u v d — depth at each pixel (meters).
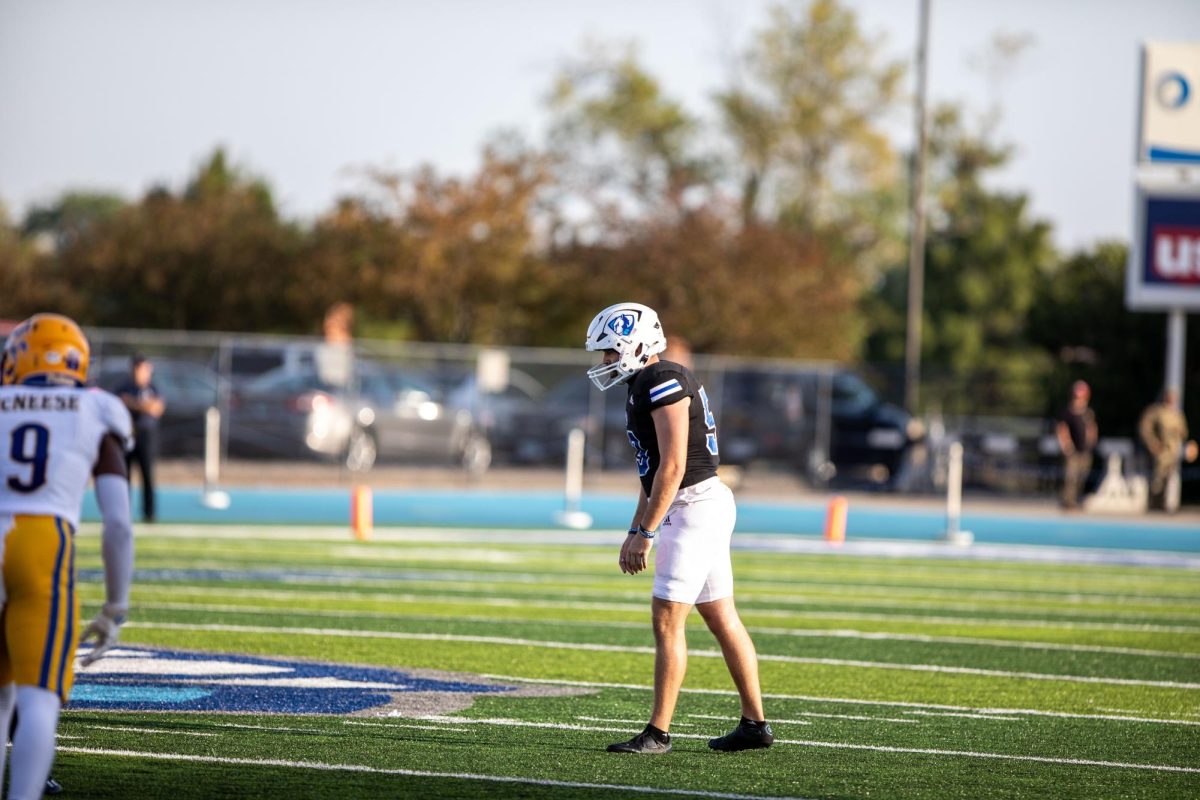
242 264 152.62
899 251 191.00
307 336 154.38
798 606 47.41
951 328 184.50
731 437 103.94
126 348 95.69
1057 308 114.50
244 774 21.67
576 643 37.59
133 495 85.19
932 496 103.31
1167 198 96.06
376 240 151.38
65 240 165.62
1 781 18.16
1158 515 97.56
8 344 19.27
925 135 126.75
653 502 23.16
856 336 174.88
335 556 58.78
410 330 157.88
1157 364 108.81
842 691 31.66
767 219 169.12
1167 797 22.42
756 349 144.00
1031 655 38.09
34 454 18.02
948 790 22.31
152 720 25.69
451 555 60.66
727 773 22.89
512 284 151.88
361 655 34.41
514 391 102.69
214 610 41.72
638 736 24.30
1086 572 63.06
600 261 152.50
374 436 98.25
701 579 23.88
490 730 25.84
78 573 49.31
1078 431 95.75
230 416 95.62
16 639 17.39
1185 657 38.53
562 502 93.31
